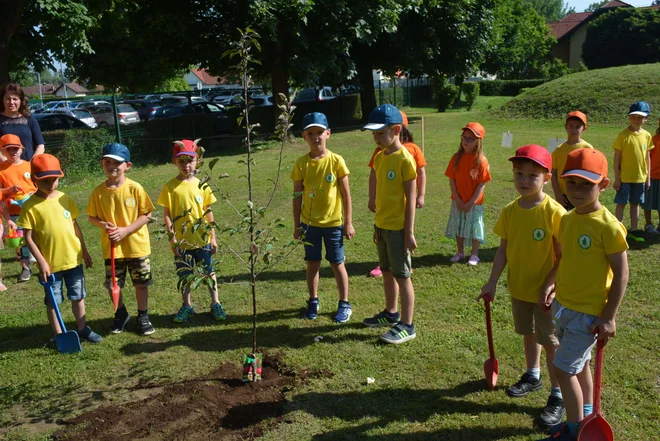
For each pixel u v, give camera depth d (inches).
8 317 205.8
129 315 202.2
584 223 117.5
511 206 138.2
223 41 692.1
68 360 170.7
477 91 1493.6
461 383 149.2
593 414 113.3
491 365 145.3
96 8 557.3
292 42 686.5
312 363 162.2
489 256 256.7
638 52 1988.2
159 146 650.8
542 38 2279.8
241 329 188.9
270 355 167.8
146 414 139.8
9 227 241.8
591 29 2080.5
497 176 438.3
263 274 242.4
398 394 144.7
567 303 120.5
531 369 144.3
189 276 144.0
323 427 132.0
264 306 208.1
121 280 187.8
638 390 142.7
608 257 114.6
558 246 131.3
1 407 146.8
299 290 222.8
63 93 3144.7
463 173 240.4
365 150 621.0
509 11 1879.9
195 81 2844.5
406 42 918.4
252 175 474.3
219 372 159.9
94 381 158.4
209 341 181.0
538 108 922.7
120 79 1226.0
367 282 229.1
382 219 173.6
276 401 143.9
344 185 189.6
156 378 158.4
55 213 174.9
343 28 694.5
